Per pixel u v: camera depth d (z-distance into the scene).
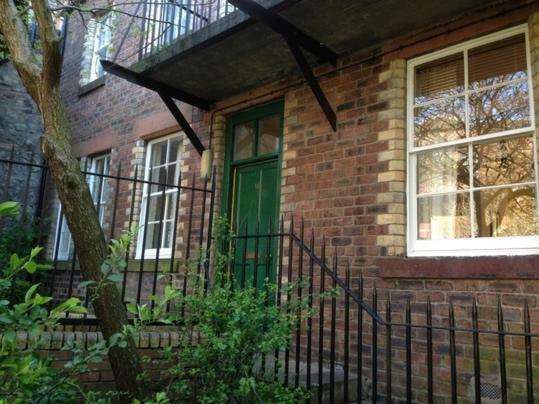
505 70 4.11
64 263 7.52
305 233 4.92
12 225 6.98
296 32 4.49
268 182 5.65
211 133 6.26
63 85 9.73
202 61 5.22
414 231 4.31
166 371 3.20
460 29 4.22
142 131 7.43
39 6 2.99
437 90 4.48
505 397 2.44
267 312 2.97
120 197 7.61
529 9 3.87
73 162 3.02
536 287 3.43
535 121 3.75
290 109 5.36
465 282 3.77
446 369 3.76
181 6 5.45
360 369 3.13
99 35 9.21
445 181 4.29
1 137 8.49
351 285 4.41
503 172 4.01
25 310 1.80
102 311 2.88
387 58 4.61
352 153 4.69
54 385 2.22
